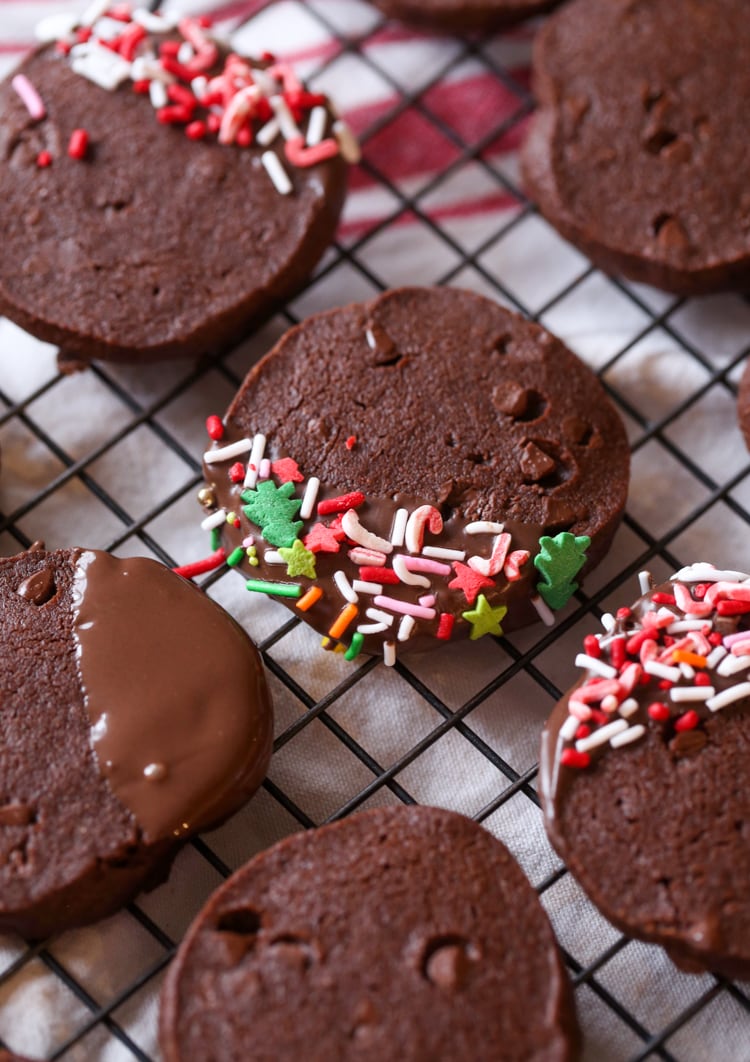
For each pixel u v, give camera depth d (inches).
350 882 10.8
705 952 10.7
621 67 12.9
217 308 12.3
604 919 11.5
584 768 11.1
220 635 11.4
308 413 11.9
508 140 13.7
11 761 11.1
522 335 12.1
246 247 12.4
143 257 12.4
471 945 10.7
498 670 12.0
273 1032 10.5
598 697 11.1
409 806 11.0
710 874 10.8
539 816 11.7
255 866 10.8
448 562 11.6
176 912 11.5
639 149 12.7
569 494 11.8
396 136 13.7
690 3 13.0
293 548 11.6
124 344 12.2
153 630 11.4
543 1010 10.5
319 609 11.6
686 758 11.0
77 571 11.6
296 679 12.0
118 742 11.1
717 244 12.4
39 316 12.2
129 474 12.6
